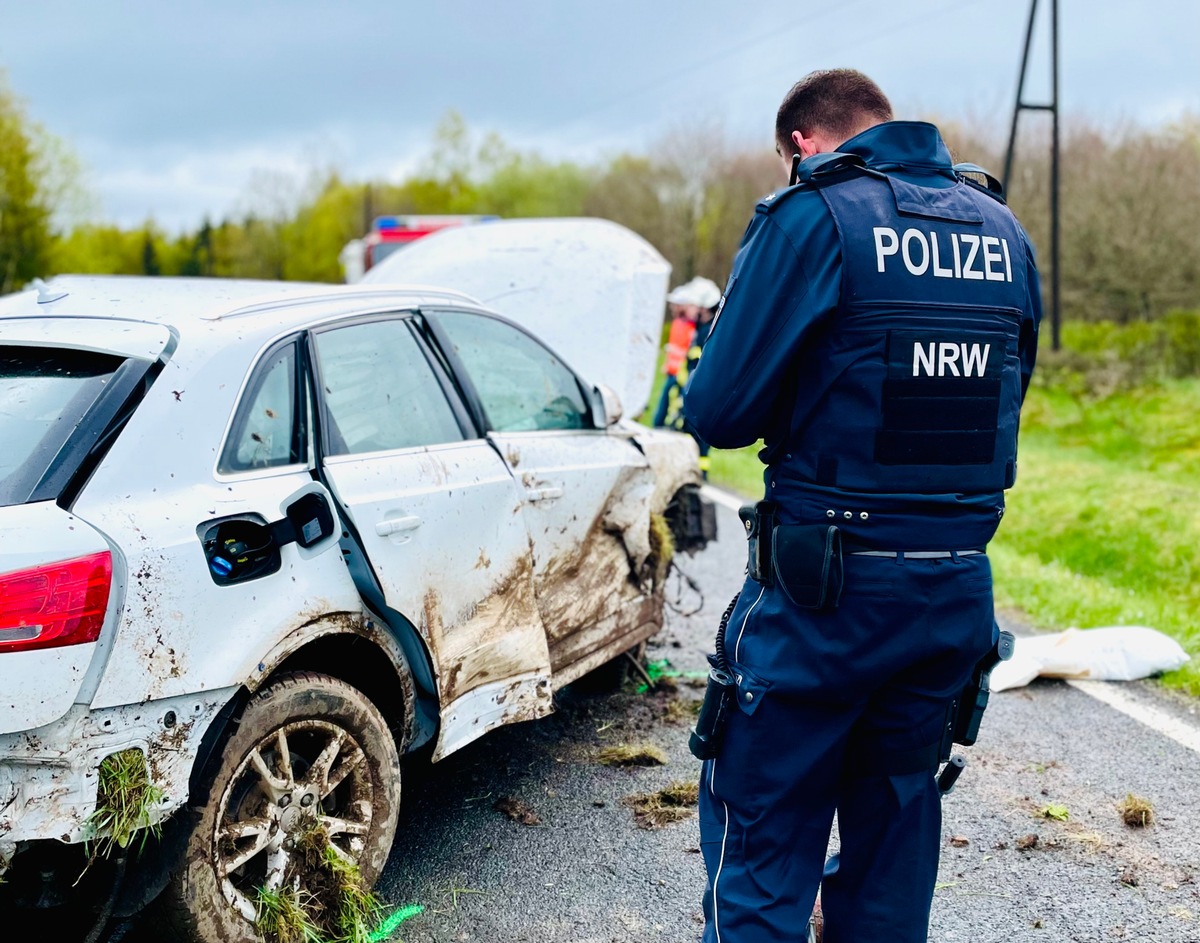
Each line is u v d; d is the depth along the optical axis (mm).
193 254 94500
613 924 3059
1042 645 5254
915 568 2168
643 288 7547
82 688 2279
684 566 7211
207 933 2527
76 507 2393
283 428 2953
